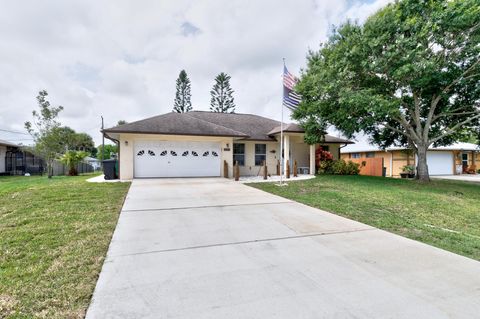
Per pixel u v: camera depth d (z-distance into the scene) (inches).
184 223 214.8
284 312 96.0
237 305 100.3
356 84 486.6
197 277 123.2
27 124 640.4
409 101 534.3
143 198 313.3
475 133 558.9
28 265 133.1
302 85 546.6
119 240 172.4
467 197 360.8
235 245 167.2
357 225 217.3
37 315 93.0
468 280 123.2
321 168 675.4
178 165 538.6
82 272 126.4
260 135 669.3
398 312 97.2
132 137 510.9
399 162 906.7
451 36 432.8
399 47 418.0
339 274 128.0
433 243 177.0
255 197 331.3
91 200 295.3
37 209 251.6
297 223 220.4
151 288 112.4
